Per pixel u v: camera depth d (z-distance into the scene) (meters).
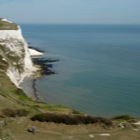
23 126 36.25
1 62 90.94
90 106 68.19
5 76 79.19
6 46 104.88
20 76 96.50
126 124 40.12
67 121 38.69
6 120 37.47
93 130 37.22
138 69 116.44
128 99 73.62
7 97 54.91
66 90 82.06
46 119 38.75
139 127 39.44
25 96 66.12
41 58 146.50
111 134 36.06
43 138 33.12
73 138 34.03
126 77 99.94
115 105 69.00
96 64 129.00
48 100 72.75
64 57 152.25
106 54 167.00
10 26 126.19
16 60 102.81
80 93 79.06
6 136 32.19
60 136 34.22
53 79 95.56
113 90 82.06
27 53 116.19
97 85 87.94
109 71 111.44
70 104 69.56
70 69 114.88
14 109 44.62
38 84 88.75
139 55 163.00
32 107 51.56
